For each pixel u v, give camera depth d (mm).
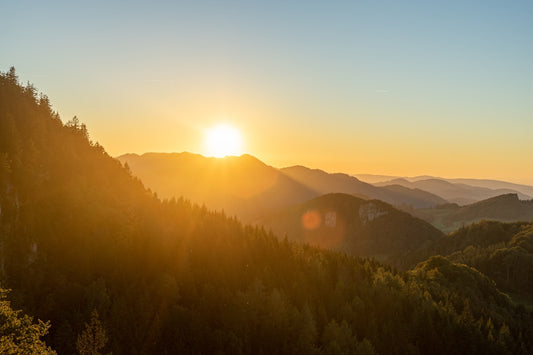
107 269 101188
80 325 77625
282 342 92438
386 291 117375
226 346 85250
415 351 96062
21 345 41969
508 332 105125
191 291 104688
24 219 99688
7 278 85688
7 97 135750
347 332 93750
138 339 82375
